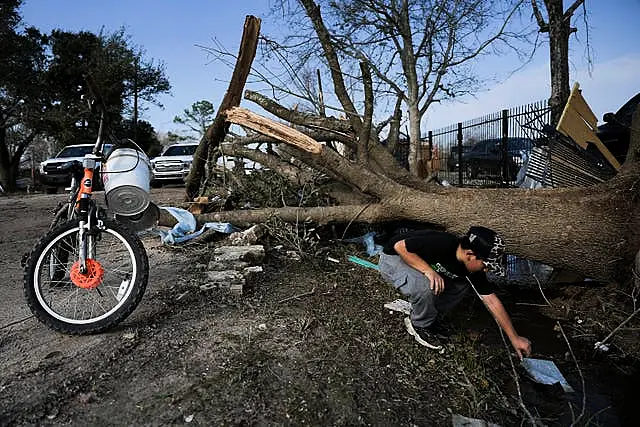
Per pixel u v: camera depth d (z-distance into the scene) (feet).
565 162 19.39
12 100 89.10
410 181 18.99
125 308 10.46
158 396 8.23
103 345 9.97
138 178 12.62
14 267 16.63
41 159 137.39
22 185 95.55
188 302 12.46
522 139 33.47
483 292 10.78
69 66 91.50
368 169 18.43
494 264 10.28
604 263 14.87
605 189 15.30
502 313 10.66
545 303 15.67
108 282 13.20
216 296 12.91
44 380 8.61
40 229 24.79
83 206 10.78
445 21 33.06
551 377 10.81
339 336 11.05
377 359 10.15
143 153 13.50
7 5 81.46
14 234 23.35
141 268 10.72
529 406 9.49
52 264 11.30
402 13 33.55
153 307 12.09
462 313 14.26
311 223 18.92
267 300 12.98
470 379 9.86
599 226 14.65
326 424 7.86
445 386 9.48
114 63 93.30
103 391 8.34
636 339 12.82
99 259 14.61
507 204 15.60
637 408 9.78
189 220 19.38
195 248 18.21
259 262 15.98
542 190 16.08
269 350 10.07
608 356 12.21
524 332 13.43
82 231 10.61
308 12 21.21
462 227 15.79
